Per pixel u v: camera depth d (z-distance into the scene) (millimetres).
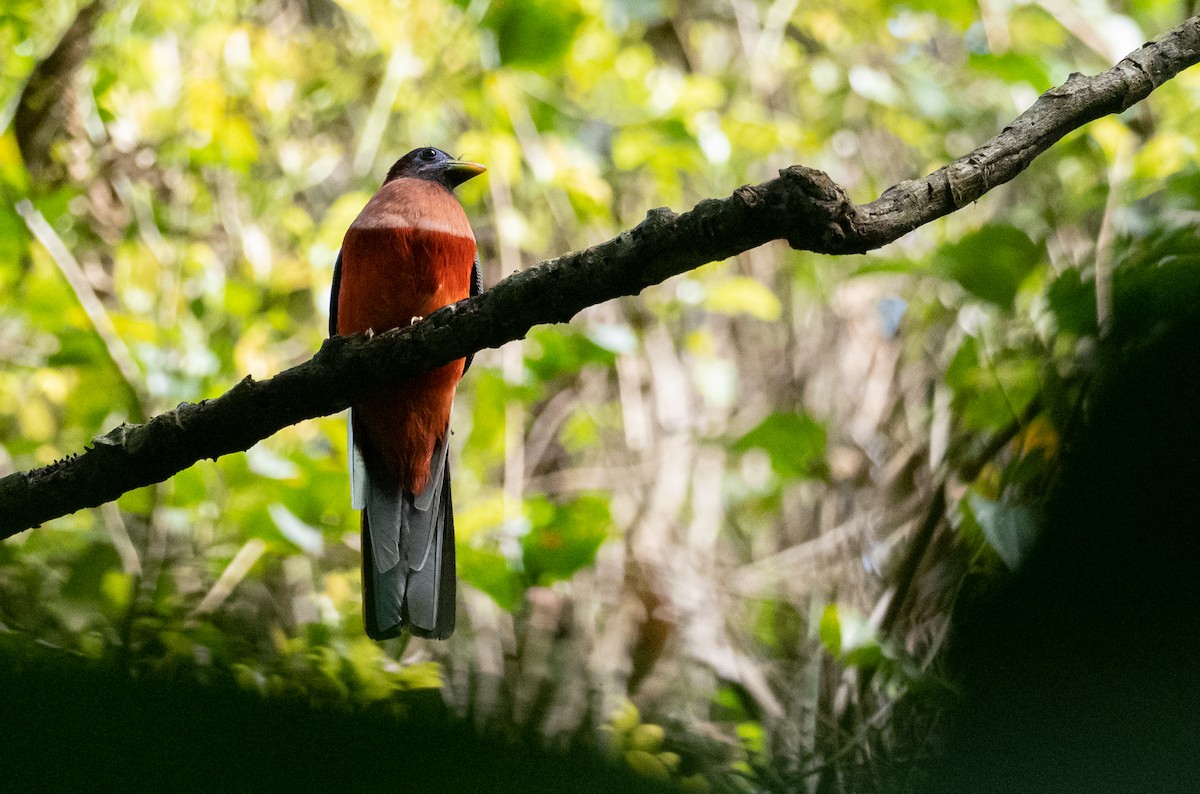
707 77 13367
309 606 10359
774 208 4688
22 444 10898
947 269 8914
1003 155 4824
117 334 10484
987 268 8797
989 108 13102
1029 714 2254
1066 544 2385
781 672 10430
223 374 11195
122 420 11211
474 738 2541
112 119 11703
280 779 2303
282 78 12289
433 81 12422
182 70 11914
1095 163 10984
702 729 9953
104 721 2318
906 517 10711
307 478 9500
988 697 2342
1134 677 2146
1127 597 2234
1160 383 2496
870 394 11789
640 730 9078
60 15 11602
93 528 10281
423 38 12297
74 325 10445
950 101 12570
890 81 12938
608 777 2604
